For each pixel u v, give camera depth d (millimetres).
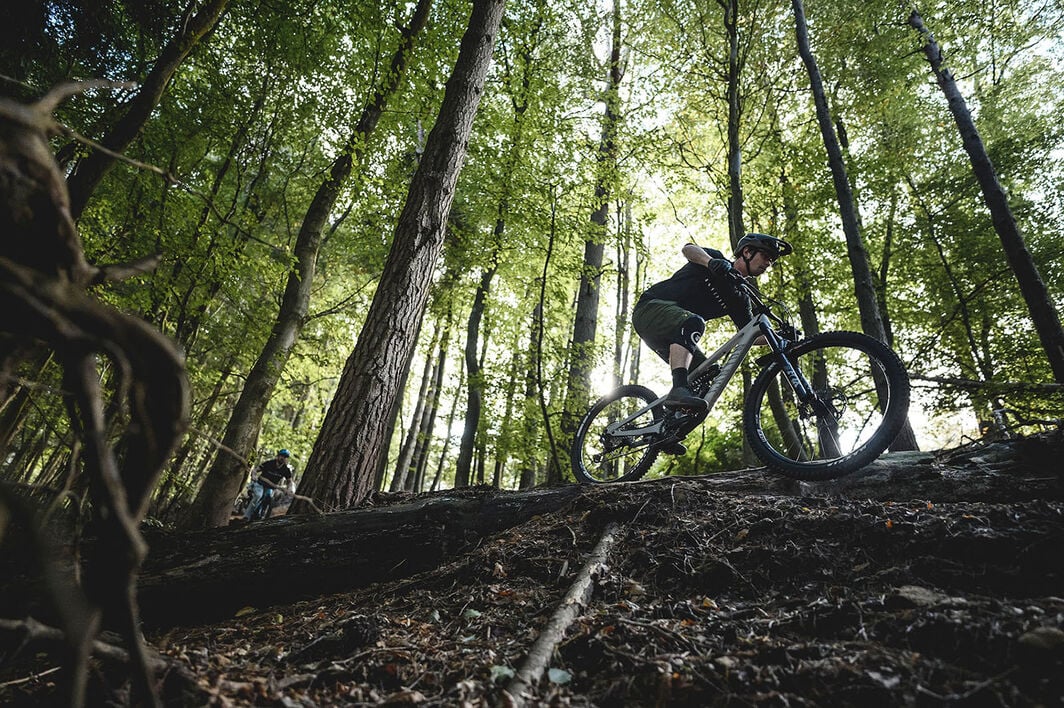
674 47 8953
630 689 1582
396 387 4164
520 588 2506
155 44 5430
